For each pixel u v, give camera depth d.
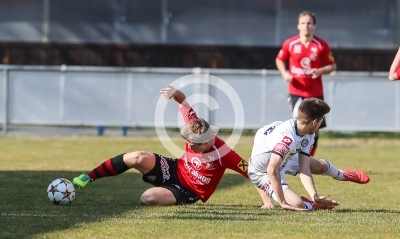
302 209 24.67
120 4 69.31
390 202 27.70
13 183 31.81
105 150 48.47
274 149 24.06
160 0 69.06
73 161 41.75
